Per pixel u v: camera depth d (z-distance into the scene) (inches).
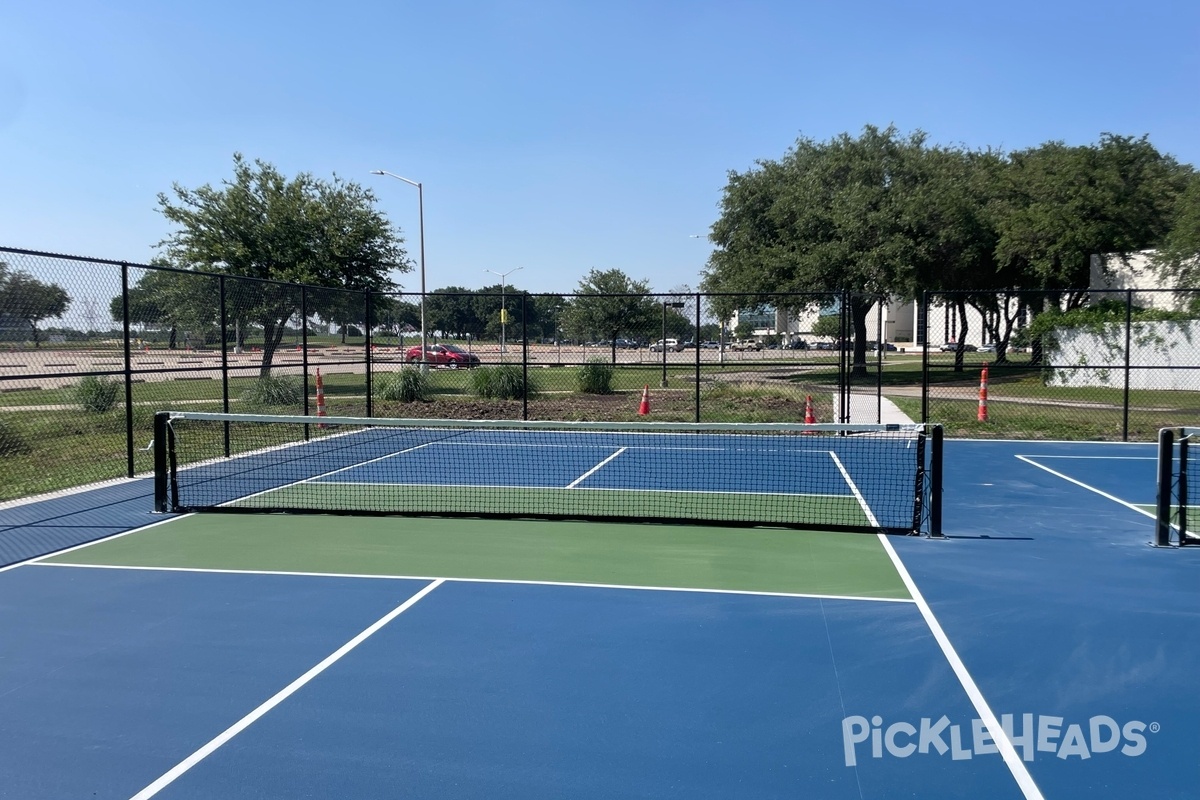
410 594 284.8
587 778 168.2
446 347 1578.5
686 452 647.1
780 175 1562.5
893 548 348.2
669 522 395.2
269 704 200.8
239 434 727.7
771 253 1405.0
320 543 355.9
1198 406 904.3
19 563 323.0
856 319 1449.3
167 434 420.5
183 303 788.0
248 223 1151.6
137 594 284.7
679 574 309.1
